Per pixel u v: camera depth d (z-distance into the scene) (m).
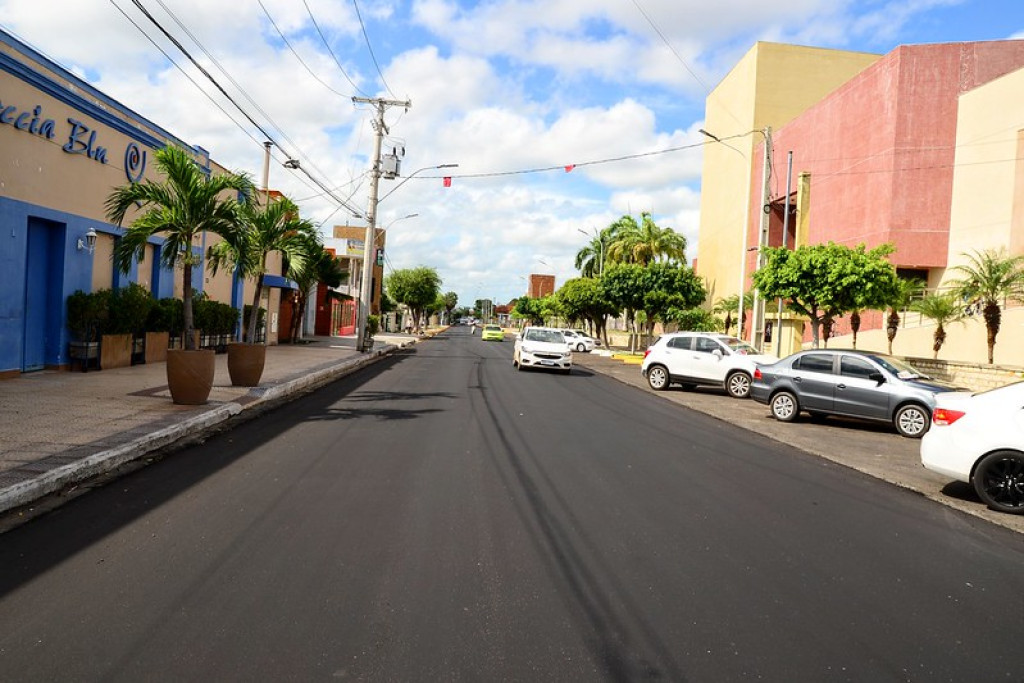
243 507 6.40
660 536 5.92
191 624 3.99
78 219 15.80
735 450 10.62
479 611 4.29
